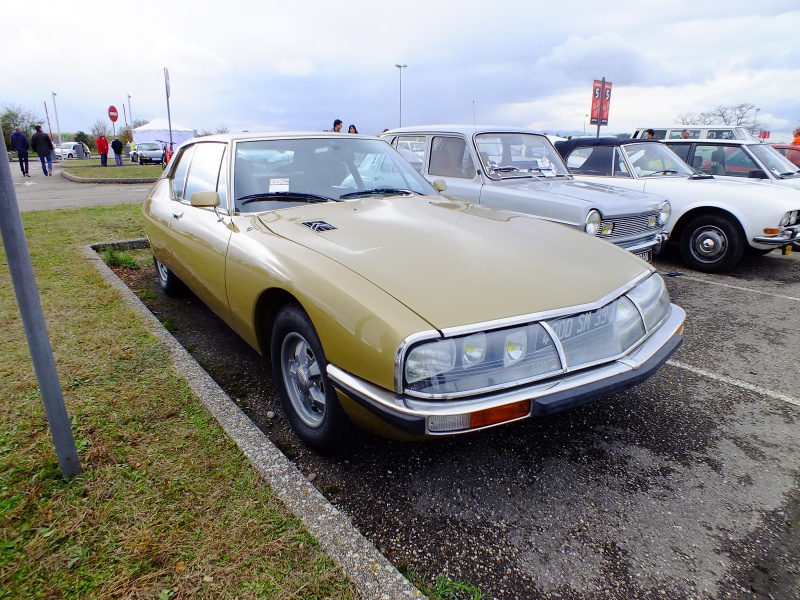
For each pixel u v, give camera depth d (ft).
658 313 8.70
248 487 6.86
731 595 6.00
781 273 21.76
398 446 8.72
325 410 7.68
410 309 6.53
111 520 6.24
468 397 6.36
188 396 9.05
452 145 19.86
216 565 5.65
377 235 8.67
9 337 11.43
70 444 6.84
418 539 6.79
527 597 5.95
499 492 7.69
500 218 10.27
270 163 11.09
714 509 7.41
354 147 12.33
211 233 10.40
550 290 7.27
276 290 8.33
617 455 8.64
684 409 10.19
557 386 6.78
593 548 6.66
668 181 22.35
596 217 15.99
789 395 10.82
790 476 8.18
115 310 13.03
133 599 5.23
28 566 5.61
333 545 6.00
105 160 79.87
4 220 5.83
